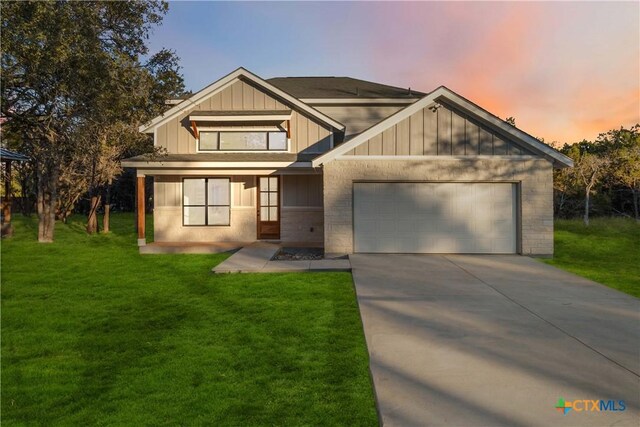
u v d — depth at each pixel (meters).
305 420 3.31
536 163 11.26
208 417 3.35
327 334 5.31
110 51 12.34
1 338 5.26
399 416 3.20
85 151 14.97
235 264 9.93
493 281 8.05
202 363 4.43
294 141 14.65
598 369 4.04
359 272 8.91
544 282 7.98
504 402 3.41
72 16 11.20
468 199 11.49
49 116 12.82
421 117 11.37
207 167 13.31
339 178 11.46
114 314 6.29
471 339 4.89
